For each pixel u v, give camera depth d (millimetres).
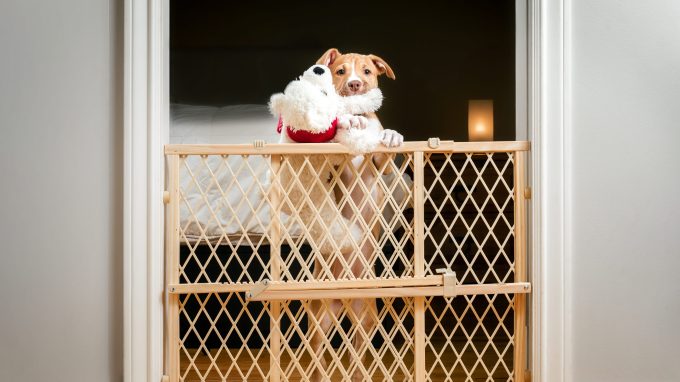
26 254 1444
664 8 1527
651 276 1520
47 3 1453
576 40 1513
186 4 3660
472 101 3645
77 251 1453
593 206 1513
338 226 1487
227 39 3682
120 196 1467
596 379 1514
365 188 1463
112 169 1465
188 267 2029
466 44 3715
